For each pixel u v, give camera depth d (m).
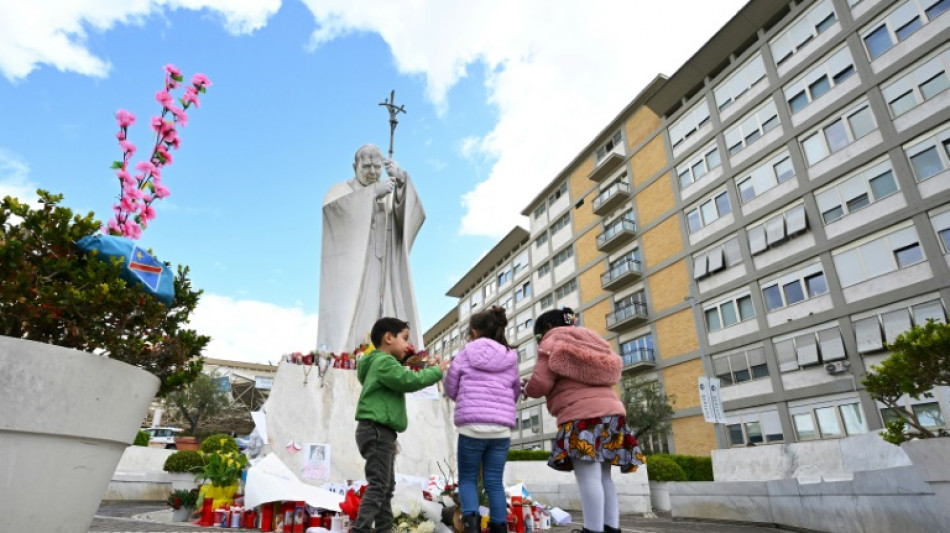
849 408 18.39
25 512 2.08
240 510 5.32
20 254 2.26
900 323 17.42
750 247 22.78
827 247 19.83
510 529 5.36
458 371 3.91
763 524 7.34
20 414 2.06
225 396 30.62
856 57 19.81
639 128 30.69
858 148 19.38
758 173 22.95
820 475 8.16
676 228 26.89
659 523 8.08
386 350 3.92
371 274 10.06
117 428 2.42
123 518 6.51
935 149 17.34
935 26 17.80
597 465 3.52
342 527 4.73
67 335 2.42
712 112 25.56
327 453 6.86
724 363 23.14
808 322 20.02
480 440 3.68
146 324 2.62
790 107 22.02
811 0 21.61
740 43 24.86
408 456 7.41
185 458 11.94
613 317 29.94
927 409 16.20
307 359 7.40
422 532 4.24
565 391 3.69
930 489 4.71
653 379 26.44
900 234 17.84
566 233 36.56
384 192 10.27
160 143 3.40
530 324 39.69
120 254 2.64
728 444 22.17
